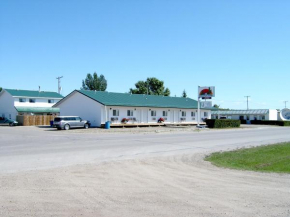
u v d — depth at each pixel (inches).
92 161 505.4
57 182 340.2
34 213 235.5
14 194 287.3
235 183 348.5
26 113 2367.1
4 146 731.4
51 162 488.1
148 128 1657.2
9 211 239.5
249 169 458.6
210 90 1804.9
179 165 478.6
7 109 2448.3
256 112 3161.9
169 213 238.4
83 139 951.0
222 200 275.1
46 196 282.2
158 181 354.3
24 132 1320.1
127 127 1724.9
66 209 245.9
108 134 1198.9
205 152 650.8
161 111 1947.6
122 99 1823.3
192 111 2150.6
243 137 1082.7
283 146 783.1
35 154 583.5
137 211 242.5
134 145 770.2
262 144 836.6
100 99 1699.1
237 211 244.8
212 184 341.4
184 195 291.1
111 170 421.7
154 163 493.0
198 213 239.1
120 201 269.3
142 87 3572.8
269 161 551.2
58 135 1135.0
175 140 924.6
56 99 2613.2
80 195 287.4
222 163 510.0
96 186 324.5
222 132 1389.0
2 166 445.7
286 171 445.7
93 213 237.1
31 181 343.3
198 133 1291.8
